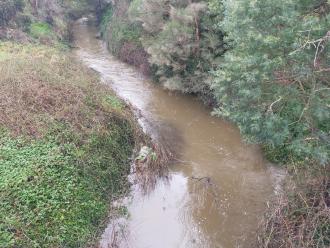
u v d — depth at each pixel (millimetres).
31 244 9797
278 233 10383
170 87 22312
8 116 14469
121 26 33844
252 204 12852
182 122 19344
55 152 12984
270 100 10984
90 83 19984
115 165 14203
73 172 12492
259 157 15570
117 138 15492
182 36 20922
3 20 30312
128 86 24484
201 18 20906
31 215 10523
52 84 17547
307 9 10695
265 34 10320
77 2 50875
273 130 10406
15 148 12859
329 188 10844
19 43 28406
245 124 11219
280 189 12977
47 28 34344
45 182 11664
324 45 9633
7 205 10594
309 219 10094
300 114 10359
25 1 34156
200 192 13609
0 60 21000
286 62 10203
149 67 26406
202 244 11320
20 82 17016
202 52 20969
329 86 10250
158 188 13820
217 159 15758
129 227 11867
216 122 19328
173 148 16531
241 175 14547
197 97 22328
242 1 10312
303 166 12828
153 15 24016
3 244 9500
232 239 11438
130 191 13562
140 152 15250
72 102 16297
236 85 11273
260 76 10289
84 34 44094
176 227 12016
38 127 14086
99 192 12672
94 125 15117
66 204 11328
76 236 10672
